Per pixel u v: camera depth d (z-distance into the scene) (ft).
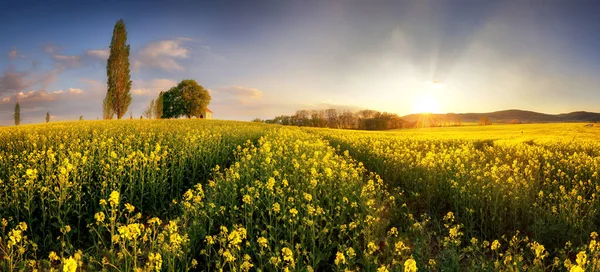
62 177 26.37
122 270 17.88
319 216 26.21
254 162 39.68
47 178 27.66
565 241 24.02
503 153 63.62
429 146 78.23
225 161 49.11
